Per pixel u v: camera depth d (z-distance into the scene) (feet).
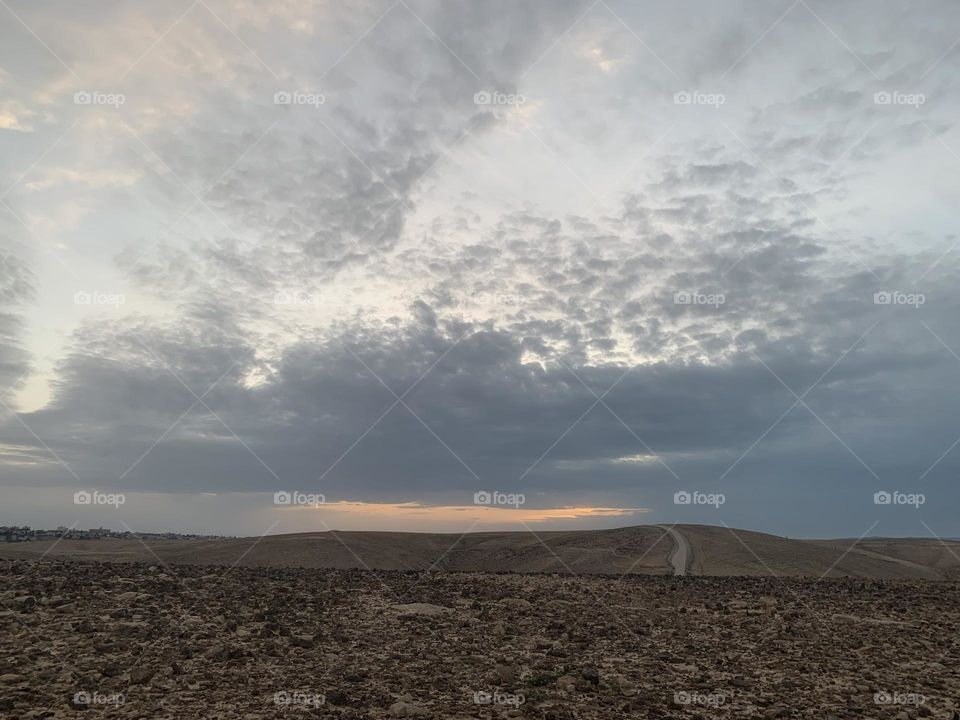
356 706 46.88
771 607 88.53
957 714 47.83
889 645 71.00
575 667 59.62
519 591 100.83
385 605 84.74
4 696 44.91
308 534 251.39
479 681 54.65
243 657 57.26
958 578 244.83
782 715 48.08
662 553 244.42
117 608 71.51
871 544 340.18
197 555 195.72
